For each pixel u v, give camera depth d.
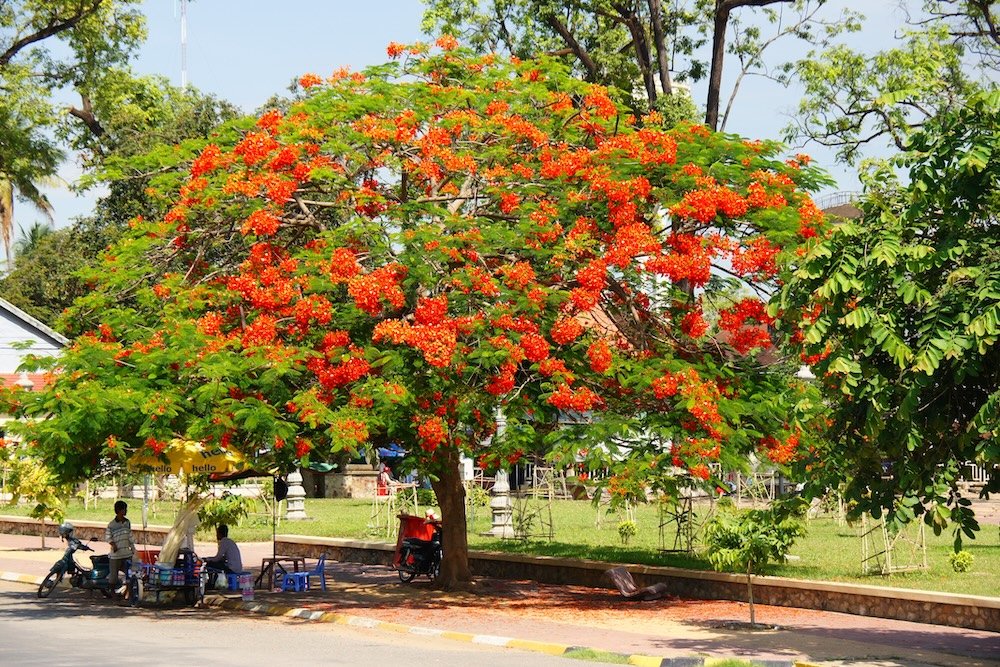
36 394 16.83
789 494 15.81
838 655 14.03
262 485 33.16
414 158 18.59
